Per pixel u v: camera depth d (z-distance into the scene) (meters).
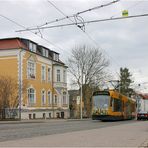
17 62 54.09
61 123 38.22
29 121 43.19
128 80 114.81
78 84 68.00
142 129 25.08
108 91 43.22
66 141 15.32
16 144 14.10
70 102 79.88
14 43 54.91
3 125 33.03
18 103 50.22
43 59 62.06
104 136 18.16
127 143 14.52
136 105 66.56
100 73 68.44
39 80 59.84
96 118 42.81
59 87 66.12
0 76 50.78
